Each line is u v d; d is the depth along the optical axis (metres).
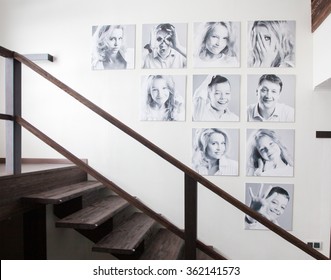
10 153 1.72
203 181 1.45
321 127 2.71
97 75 2.91
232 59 2.76
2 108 3.02
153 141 2.85
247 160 2.76
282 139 2.73
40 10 2.97
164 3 2.83
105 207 2.29
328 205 2.71
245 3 2.76
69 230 2.73
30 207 1.89
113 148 2.92
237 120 2.75
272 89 2.73
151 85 2.84
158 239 2.40
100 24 2.90
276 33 2.72
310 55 2.71
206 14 2.79
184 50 2.80
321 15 2.45
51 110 2.98
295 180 2.74
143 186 2.89
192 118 2.80
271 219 2.75
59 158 2.98
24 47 2.98
